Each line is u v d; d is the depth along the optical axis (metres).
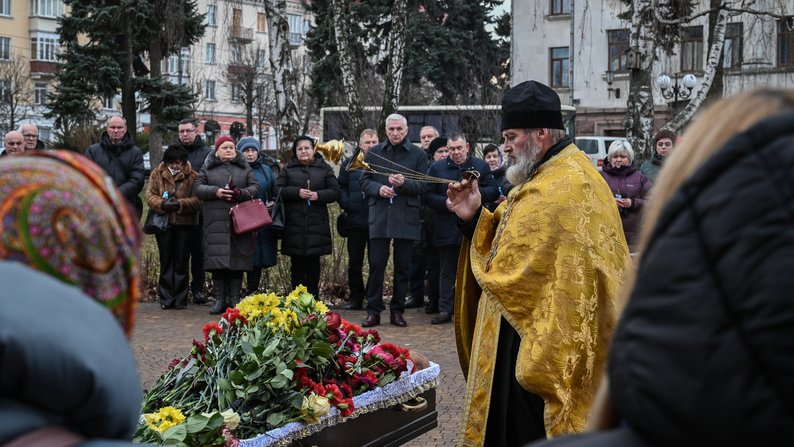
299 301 4.61
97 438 1.24
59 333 1.19
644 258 1.30
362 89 24.88
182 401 4.18
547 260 3.98
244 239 9.98
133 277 1.38
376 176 9.50
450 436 5.98
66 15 30.25
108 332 1.25
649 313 1.22
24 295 1.20
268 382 4.06
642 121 16.81
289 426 4.04
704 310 1.17
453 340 9.02
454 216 9.62
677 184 1.41
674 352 1.18
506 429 4.15
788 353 1.11
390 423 4.61
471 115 22.98
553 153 4.22
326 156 7.77
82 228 1.33
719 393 1.14
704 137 1.42
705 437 1.15
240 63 41.94
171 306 10.76
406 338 9.14
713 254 1.18
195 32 28.83
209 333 4.38
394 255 9.74
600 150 30.91
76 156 1.42
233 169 10.04
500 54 40.41
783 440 1.11
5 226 1.31
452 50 35.28
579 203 4.01
